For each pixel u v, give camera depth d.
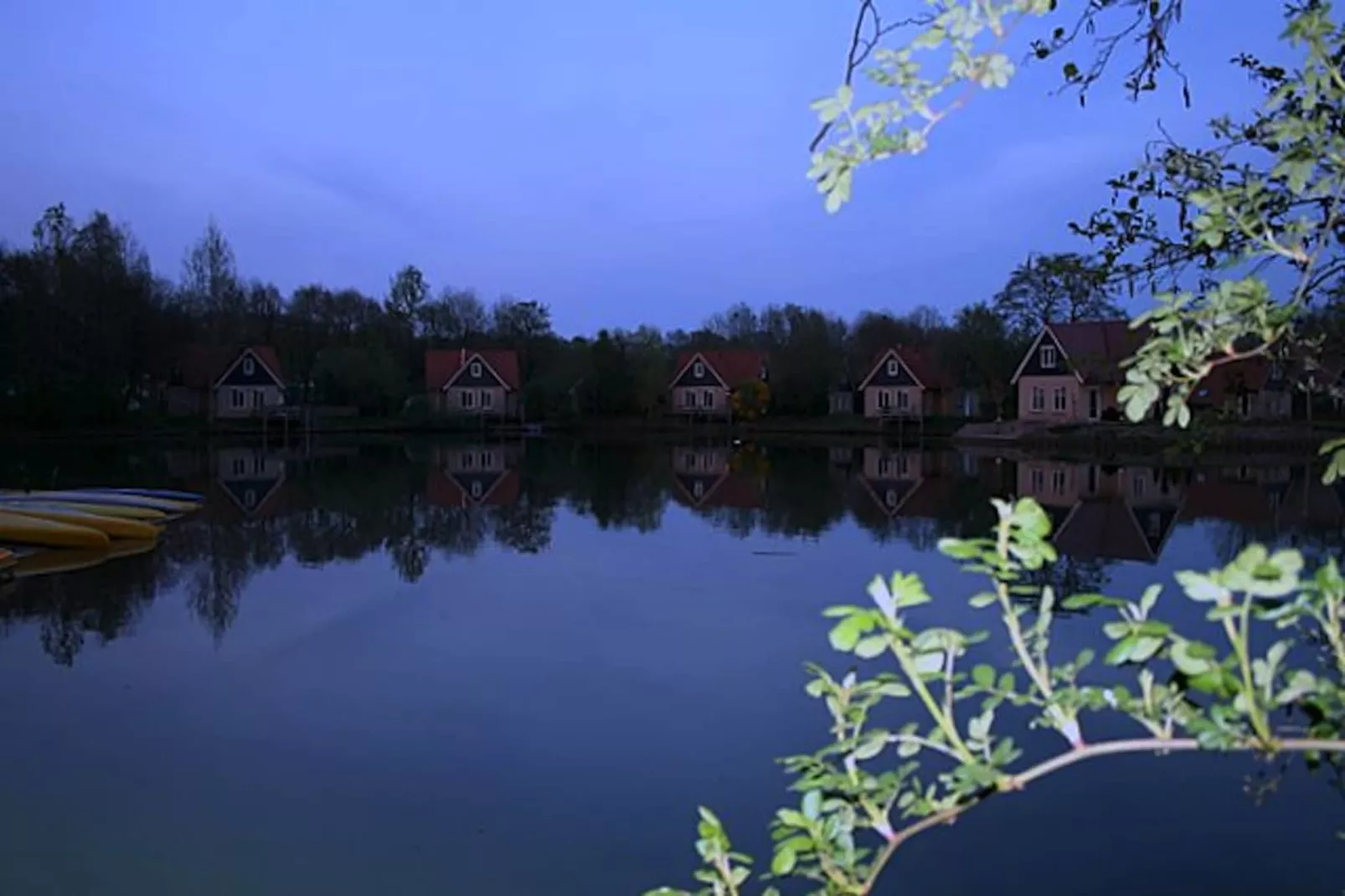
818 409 64.12
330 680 10.02
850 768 2.02
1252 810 6.48
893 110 1.94
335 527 21.39
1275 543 17.72
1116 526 20.44
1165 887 5.57
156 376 54.16
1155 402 2.29
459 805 7.01
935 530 20.55
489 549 18.38
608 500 26.50
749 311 76.75
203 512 23.58
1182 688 1.71
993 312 52.03
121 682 9.99
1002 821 6.41
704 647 11.13
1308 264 2.16
